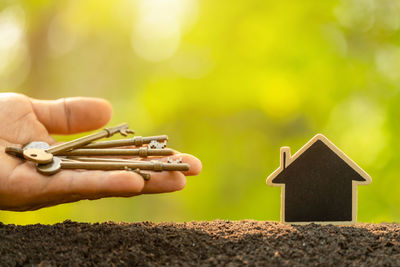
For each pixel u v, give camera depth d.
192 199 1.04
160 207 1.20
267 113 1.04
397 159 0.87
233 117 1.09
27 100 0.56
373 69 0.97
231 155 1.08
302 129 1.09
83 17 1.19
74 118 0.58
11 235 0.44
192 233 0.45
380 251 0.43
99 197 0.48
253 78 1.02
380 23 0.98
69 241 0.44
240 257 0.42
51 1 1.12
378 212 0.87
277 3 1.01
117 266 0.42
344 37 1.02
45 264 0.42
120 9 1.22
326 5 0.99
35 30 1.17
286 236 0.45
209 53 1.09
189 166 0.48
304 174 0.47
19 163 0.49
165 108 1.08
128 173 0.46
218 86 1.04
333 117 0.99
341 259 0.42
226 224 0.47
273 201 0.98
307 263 0.42
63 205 1.06
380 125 0.91
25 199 0.47
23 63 1.27
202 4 1.07
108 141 0.51
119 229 0.45
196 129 1.08
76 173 0.47
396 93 0.91
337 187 0.47
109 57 1.45
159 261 0.42
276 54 1.01
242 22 1.04
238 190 1.04
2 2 1.13
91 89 1.50
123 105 1.28
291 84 0.99
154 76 1.15
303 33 1.00
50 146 0.53
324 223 0.47
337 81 0.98
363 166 0.91
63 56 1.36
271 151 1.06
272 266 0.42
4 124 0.53
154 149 0.50
